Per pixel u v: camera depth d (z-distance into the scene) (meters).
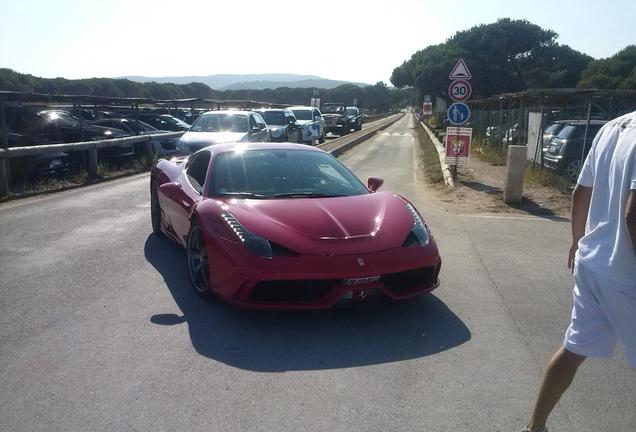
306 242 4.34
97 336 4.14
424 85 53.06
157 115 20.70
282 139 19.00
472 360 3.86
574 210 2.81
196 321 4.45
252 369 3.67
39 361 3.72
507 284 5.52
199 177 5.95
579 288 2.61
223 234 4.51
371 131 40.50
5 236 7.20
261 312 4.66
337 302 4.25
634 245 2.31
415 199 10.98
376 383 3.52
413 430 3.01
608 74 46.44
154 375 3.56
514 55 51.06
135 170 15.04
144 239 7.11
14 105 13.77
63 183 12.15
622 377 3.67
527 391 3.45
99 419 3.05
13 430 2.94
